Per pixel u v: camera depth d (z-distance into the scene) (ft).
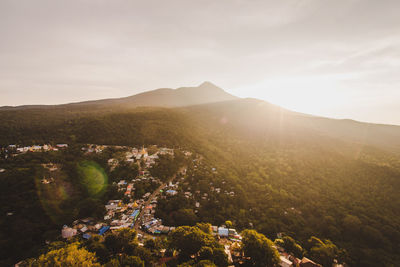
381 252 172.45
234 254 135.95
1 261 133.69
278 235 191.52
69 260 97.35
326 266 149.89
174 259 125.70
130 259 110.11
